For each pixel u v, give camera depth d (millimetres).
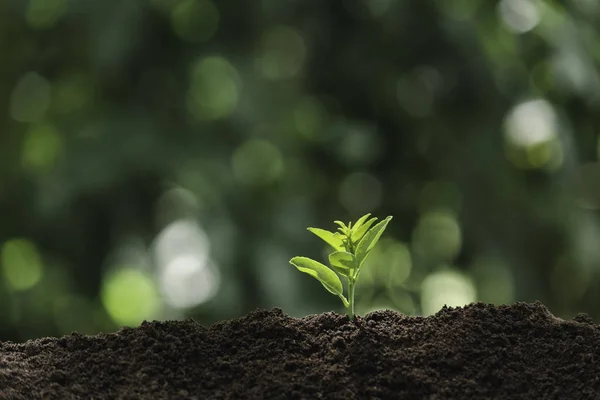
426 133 5598
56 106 5598
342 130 5453
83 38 5379
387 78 5484
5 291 5465
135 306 5957
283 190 5352
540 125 5316
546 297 5578
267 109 5266
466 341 1950
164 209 5230
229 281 4848
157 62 5430
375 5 5133
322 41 5422
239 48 5492
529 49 5453
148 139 5141
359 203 5727
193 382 1847
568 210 5379
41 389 1793
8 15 5398
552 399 1812
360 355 1887
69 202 5059
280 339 1962
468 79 5387
